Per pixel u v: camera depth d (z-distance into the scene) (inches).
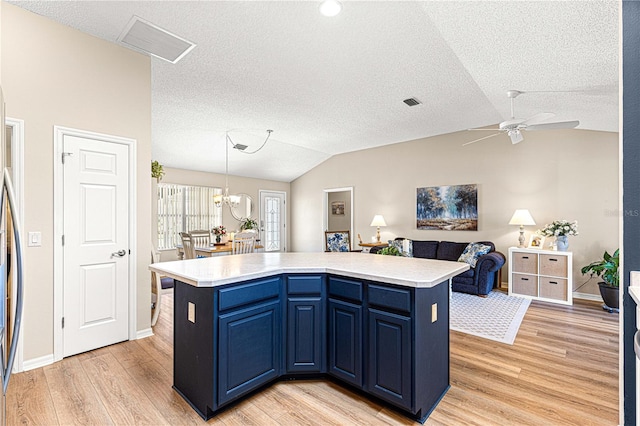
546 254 177.2
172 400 79.7
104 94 111.2
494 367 98.2
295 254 116.7
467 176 227.5
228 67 131.3
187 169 278.2
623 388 60.6
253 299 79.4
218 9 95.5
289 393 82.8
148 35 109.3
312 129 219.1
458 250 218.5
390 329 73.9
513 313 154.2
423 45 114.3
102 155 111.1
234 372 75.5
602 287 160.2
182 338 82.0
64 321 102.4
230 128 212.4
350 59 124.3
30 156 95.9
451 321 142.3
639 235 58.8
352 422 71.5
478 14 77.1
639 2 59.3
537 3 69.8
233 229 307.1
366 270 81.7
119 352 107.3
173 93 157.6
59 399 79.7
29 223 95.7
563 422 71.7
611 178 177.8
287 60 125.5
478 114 191.0
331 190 310.7
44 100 98.4
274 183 340.8
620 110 60.7
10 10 92.7
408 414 74.0
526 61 98.7
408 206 256.4
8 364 53.2
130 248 118.0
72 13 97.2
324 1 90.6
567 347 113.5
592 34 78.7
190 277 73.0
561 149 192.4
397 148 263.0
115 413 74.4
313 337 86.7
